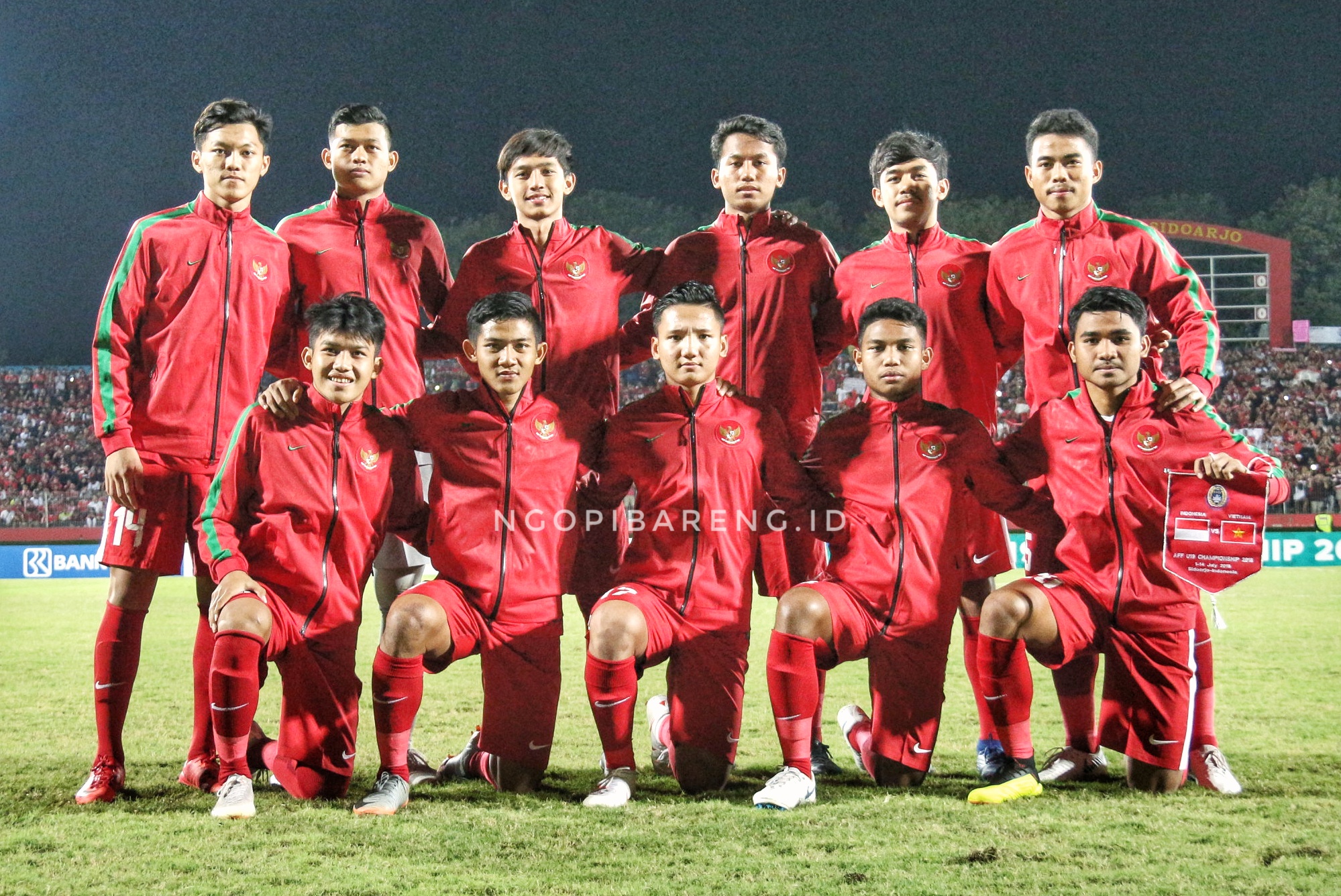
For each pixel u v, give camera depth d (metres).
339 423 3.95
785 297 4.68
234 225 4.34
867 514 4.06
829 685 6.36
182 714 5.39
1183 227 27.64
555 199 4.56
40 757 4.50
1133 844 3.18
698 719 3.89
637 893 2.79
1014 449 4.22
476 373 4.75
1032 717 5.37
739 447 4.02
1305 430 24.19
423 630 3.69
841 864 3.02
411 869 2.99
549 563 3.99
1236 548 3.88
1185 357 4.32
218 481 3.89
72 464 24.52
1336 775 4.09
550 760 4.54
